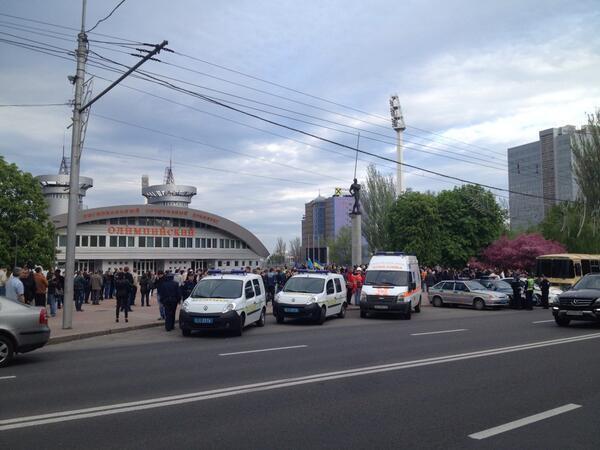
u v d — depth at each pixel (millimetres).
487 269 43438
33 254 36938
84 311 21547
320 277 19781
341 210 136875
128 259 66375
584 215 44594
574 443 5438
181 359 10609
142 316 19672
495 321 19562
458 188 50469
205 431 5754
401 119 61969
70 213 15539
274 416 6363
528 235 47406
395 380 8492
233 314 14742
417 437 5605
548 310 26547
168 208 69062
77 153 15656
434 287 28781
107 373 9094
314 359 10562
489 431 5820
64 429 5793
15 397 7285
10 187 37156
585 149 44562
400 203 49938
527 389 7887
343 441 5457
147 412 6504
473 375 8922
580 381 8469
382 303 20594
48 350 12289
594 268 34719
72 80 15852
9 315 10070
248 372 9133
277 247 119688
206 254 73250
